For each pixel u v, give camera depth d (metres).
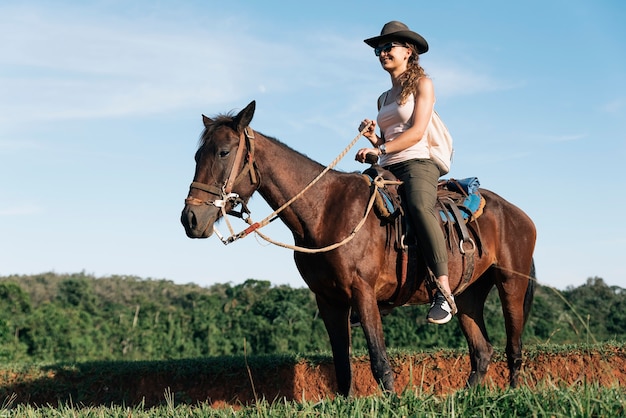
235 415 4.22
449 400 3.88
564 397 3.68
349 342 5.51
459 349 9.02
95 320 35.66
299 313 29.47
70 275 64.44
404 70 5.67
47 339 30.45
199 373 9.30
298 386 8.95
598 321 19.73
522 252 6.45
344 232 5.20
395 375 8.70
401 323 23.41
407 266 5.43
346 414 3.81
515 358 6.44
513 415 3.62
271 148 5.29
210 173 5.05
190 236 4.97
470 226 6.04
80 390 9.27
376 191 5.30
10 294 32.75
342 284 5.18
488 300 22.89
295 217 5.28
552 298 21.16
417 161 5.52
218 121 5.27
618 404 3.55
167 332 32.75
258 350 28.78
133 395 9.27
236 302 33.03
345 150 5.43
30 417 4.93
